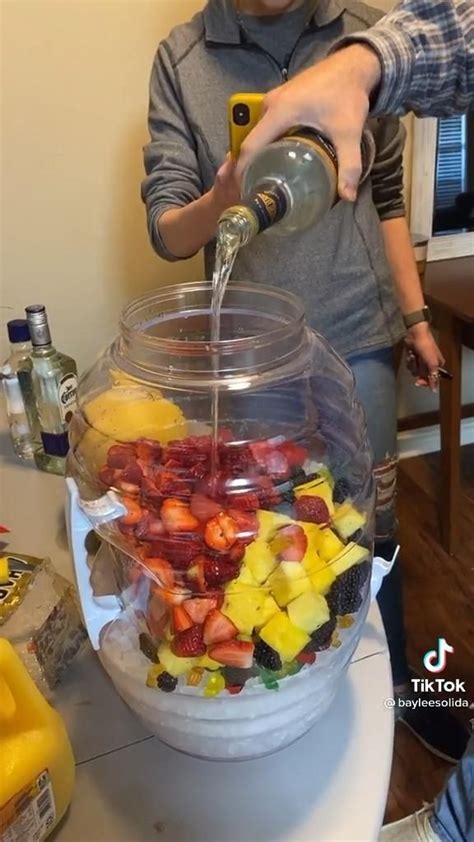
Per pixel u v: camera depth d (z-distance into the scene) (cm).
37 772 54
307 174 69
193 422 67
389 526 140
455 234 204
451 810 110
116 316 168
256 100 75
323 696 61
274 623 56
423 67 76
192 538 58
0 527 94
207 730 59
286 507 60
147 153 126
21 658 70
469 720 149
